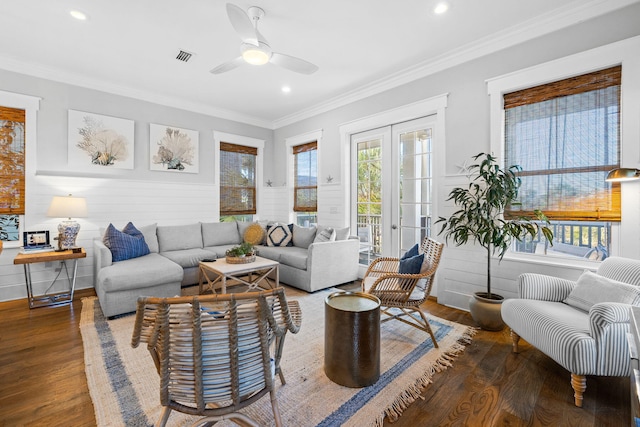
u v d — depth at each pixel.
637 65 2.30
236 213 5.52
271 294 1.20
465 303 3.25
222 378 1.17
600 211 2.52
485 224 2.74
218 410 1.20
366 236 4.51
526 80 2.83
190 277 3.95
